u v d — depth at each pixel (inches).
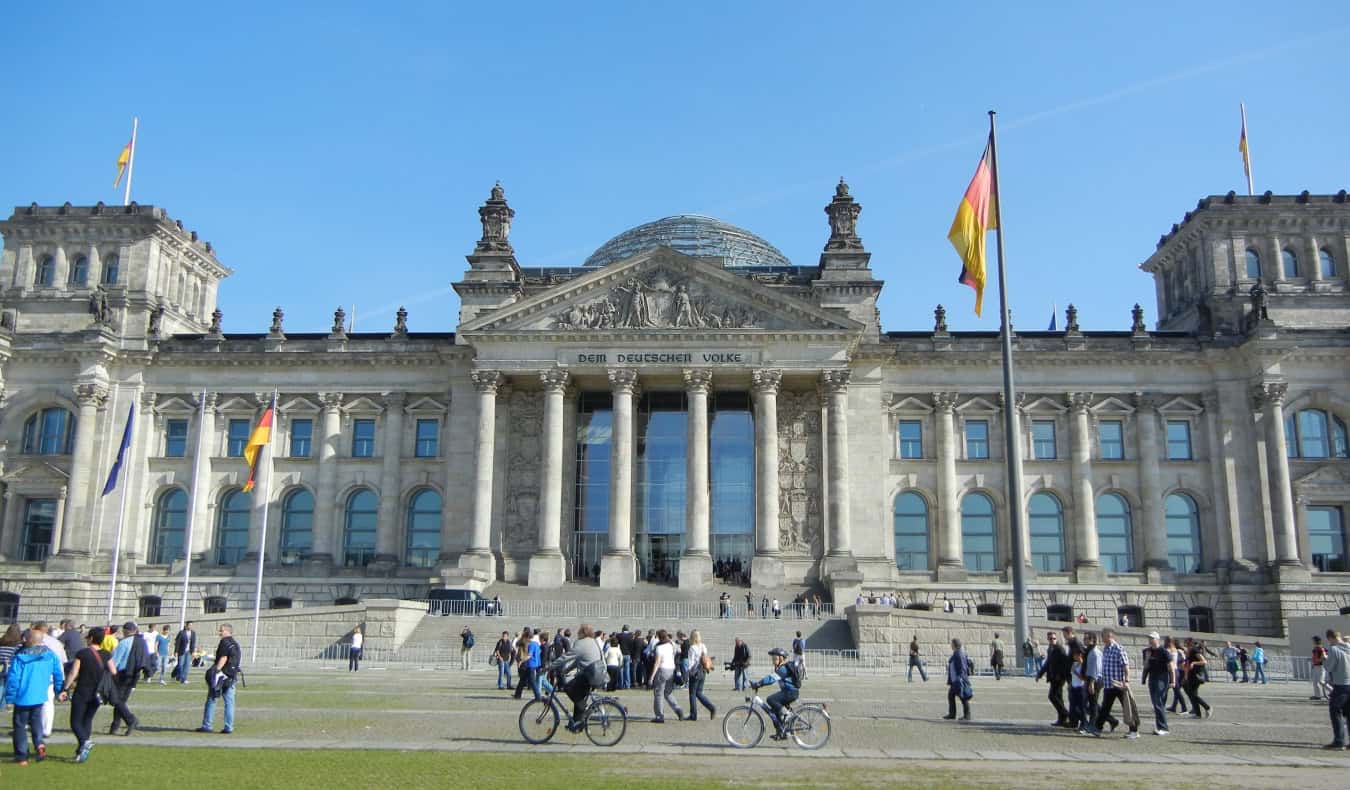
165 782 1005.2
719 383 3991.1
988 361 4060.0
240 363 4239.7
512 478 4020.7
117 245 4411.9
